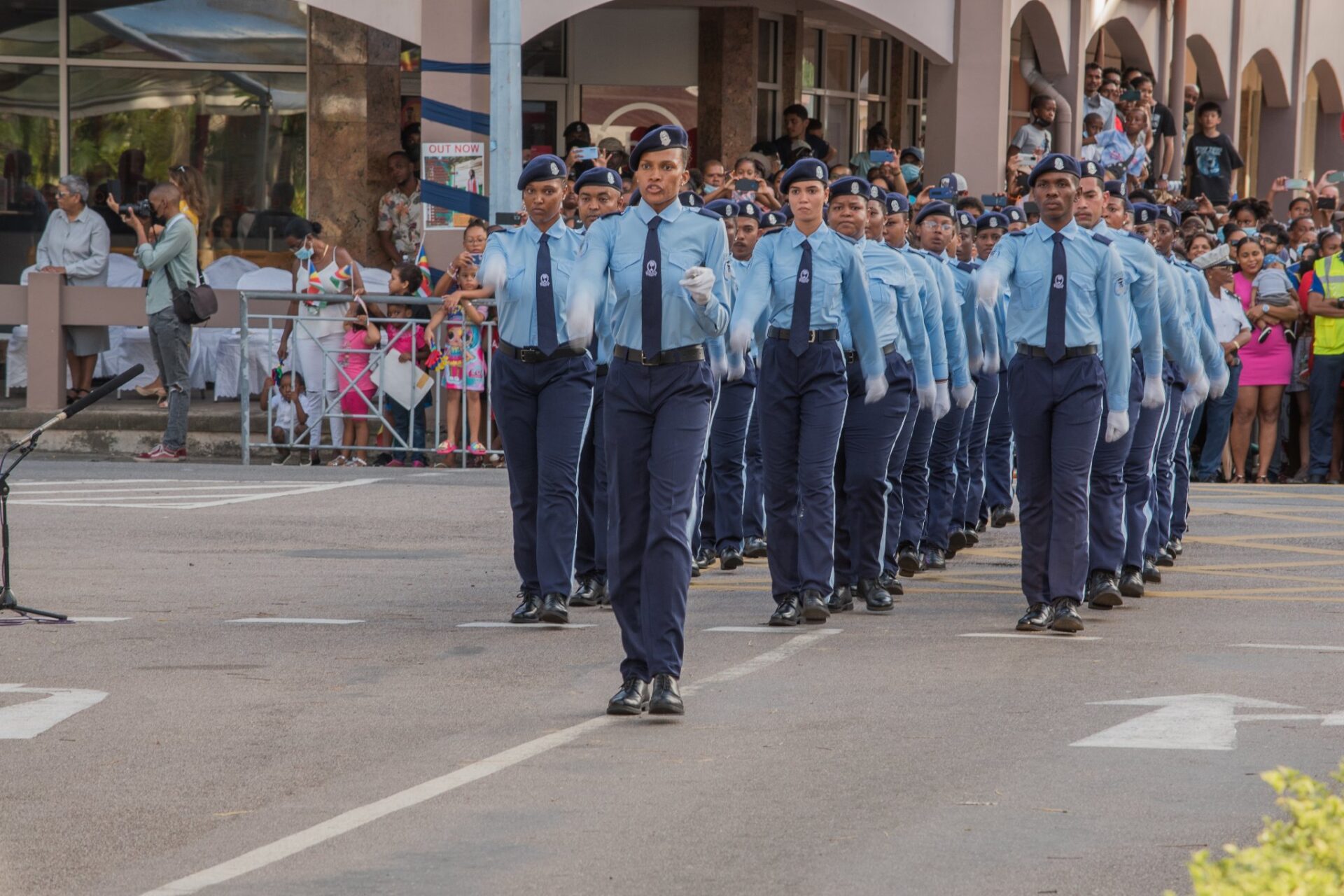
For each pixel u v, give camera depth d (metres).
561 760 11.36
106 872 9.20
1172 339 18.88
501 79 28.86
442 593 17.97
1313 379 31.56
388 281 33.72
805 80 43.31
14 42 37.06
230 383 32.66
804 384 16.06
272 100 37.28
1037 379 16.20
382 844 9.61
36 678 13.86
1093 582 17.48
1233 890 5.96
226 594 17.75
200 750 11.65
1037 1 41.41
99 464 28.64
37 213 37.31
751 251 19.86
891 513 18.39
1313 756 11.27
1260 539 23.27
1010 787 10.60
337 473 27.64
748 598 18.09
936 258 19.53
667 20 40.69
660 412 12.61
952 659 14.70
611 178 16.41
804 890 8.78
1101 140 41.66
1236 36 54.22
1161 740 11.70
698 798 10.43
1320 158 63.44
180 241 28.95
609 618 16.70
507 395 16.12
